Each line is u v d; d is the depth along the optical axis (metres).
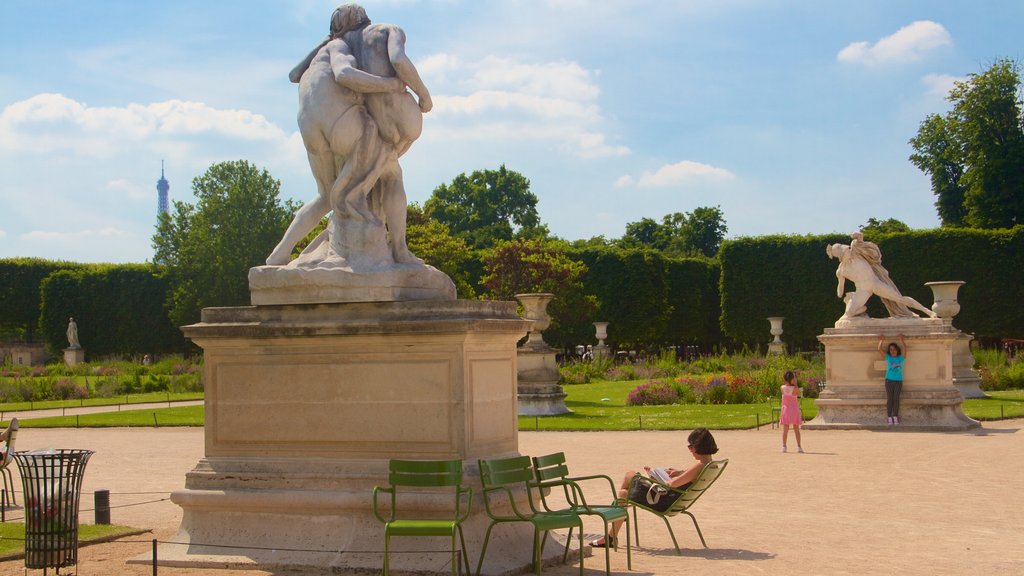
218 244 58.19
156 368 44.50
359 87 8.79
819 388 28.00
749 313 49.09
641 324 52.34
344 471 8.55
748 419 22.25
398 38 8.97
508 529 8.57
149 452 17.91
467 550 8.06
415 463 7.82
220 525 8.80
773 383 28.44
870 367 20.61
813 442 18.11
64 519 8.20
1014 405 24.19
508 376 9.02
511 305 9.16
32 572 8.20
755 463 15.31
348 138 8.82
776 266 48.69
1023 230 43.38
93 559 8.83
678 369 38.62
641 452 16.66
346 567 8.11
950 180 59.62
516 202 83.56
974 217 54.94
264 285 8.89
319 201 9.15
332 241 8.92
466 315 8.45
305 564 8.27
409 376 8.44
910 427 19.83
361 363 8.59
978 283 43.62
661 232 96.94
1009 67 54.53
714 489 12.80
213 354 9.10
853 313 21.02
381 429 8.50
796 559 8.51
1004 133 54.50
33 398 34.22
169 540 8.90
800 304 48.12
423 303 8.45
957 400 20.19
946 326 20.20
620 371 38.88
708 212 96.75
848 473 14.02
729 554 8.80
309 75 9.06
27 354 63.91
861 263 21.08
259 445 8.92
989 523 10.22
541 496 8.70
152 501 12.17
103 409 29.38
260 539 8.61
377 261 8.73
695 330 56.03
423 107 9.19
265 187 59.97
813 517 10.70
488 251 54.16
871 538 9.46
